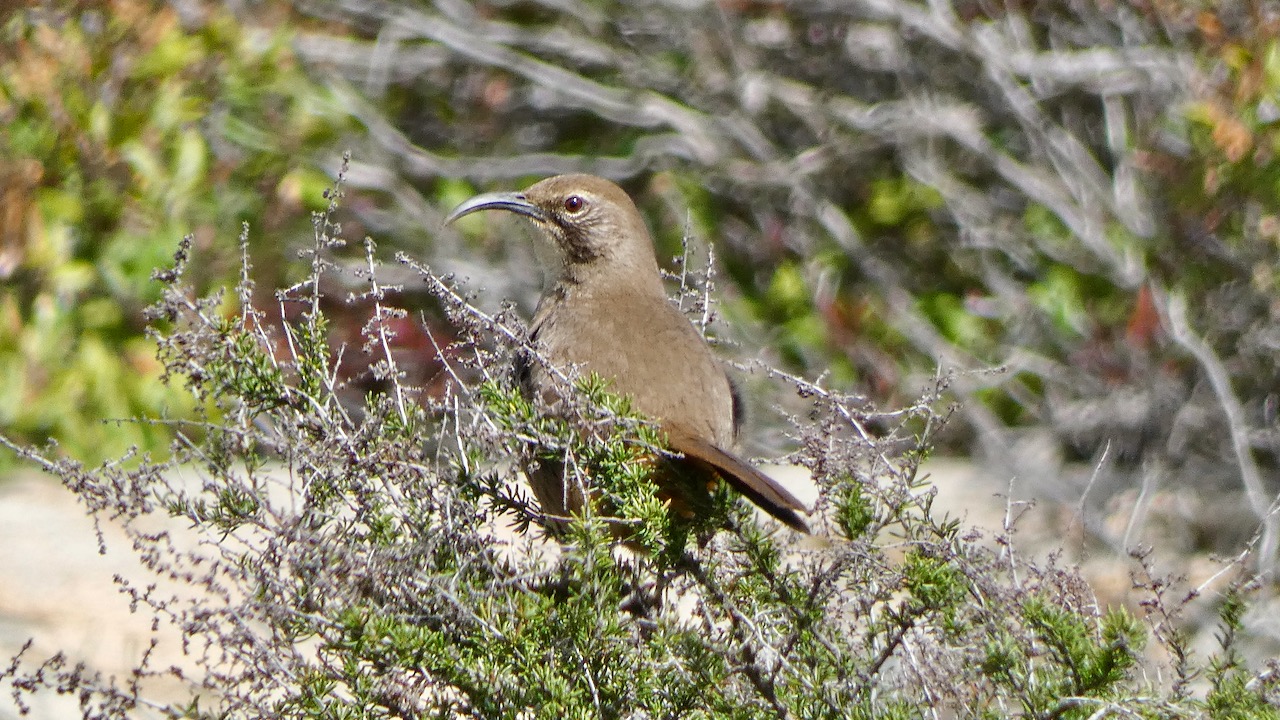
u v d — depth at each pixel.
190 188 13.38
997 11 15.45
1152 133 14.17
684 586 6.34
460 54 16.31
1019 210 15.41
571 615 5.70
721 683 5.82
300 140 14.71
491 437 6.09
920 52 15.82
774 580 6.08
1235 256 13.35
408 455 5.90
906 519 6.16
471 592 5.71
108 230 13.22
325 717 5.51
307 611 5.53
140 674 5.77
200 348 5.86
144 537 5.69
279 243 14.03
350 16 16.55
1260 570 9.81
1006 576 7.05
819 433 6.24
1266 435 12.84
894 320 14.62
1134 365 13.54
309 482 5.71
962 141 14.88
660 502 6.28
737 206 15.81
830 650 5.90
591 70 16.56
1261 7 13.03
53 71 13.20
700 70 16.05
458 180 15.45
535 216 8.45
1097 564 10.98
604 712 5.68
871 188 15.55
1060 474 13.17
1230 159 13.00
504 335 6.59
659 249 15.17
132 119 13.27
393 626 5.48
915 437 7.06
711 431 7.39
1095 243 13.96
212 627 5.55
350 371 12.75
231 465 6.94
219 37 14.30
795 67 16.12
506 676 5.67
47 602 8.95
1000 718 5.66
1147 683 5.95
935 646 5.91
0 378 12.62
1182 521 12.48
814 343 14.34
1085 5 15.18
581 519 5.94
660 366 7.48
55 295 12.81
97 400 12.68
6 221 12.81
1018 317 14.50
